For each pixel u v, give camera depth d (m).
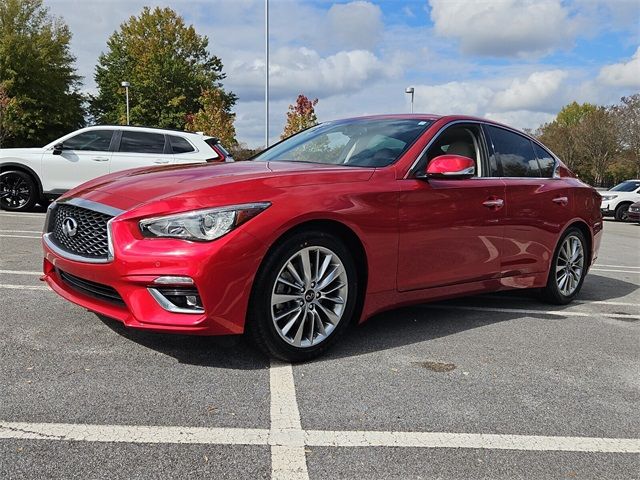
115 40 53.59
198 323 2.85
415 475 2.15
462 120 4.31
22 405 2.51
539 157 4.98
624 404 2.92
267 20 22.25
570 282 5.14
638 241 13.09
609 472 2.26
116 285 2.93
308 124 27.95
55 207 3.55
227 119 36.12
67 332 3.48
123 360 3.10
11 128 36.75
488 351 3.64
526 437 2.50
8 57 36.91
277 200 3.04
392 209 3.52
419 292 3.79
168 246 2.84
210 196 2.92
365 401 2.77
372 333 3.90
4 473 2.01
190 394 2.73
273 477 2.08
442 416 2.65
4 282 4.67
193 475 2.06
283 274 3.13
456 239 3.93
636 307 5.23
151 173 3.61
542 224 4.66
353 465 2.19
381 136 4.10
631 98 44.38
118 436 2.30
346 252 3.35
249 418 2.52
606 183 52.38
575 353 3.71
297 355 3.21
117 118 50.56
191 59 53.41
